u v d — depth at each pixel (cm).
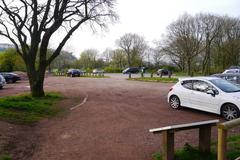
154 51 9288
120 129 960
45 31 1809
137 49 9981
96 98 1856
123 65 10131
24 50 1806
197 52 6047
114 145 778
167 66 7962
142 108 1417
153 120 1116
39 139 852
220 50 6788
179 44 6031
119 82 3703
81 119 1141
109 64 10388
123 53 10100
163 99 1784
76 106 1491
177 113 1276
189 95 1321
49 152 730
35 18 1788
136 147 755
